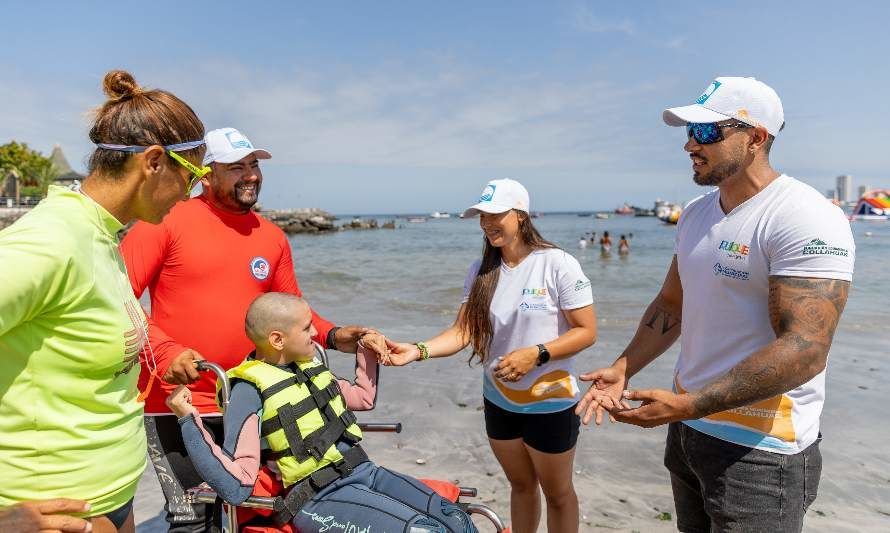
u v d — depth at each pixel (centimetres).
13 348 167
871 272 2002
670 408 213
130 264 267
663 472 492
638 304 1356
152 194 193
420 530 212
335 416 245
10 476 172
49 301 165
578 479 481
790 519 226
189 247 284
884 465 501
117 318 185
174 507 281
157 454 279
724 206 241
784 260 214
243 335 296
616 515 425
